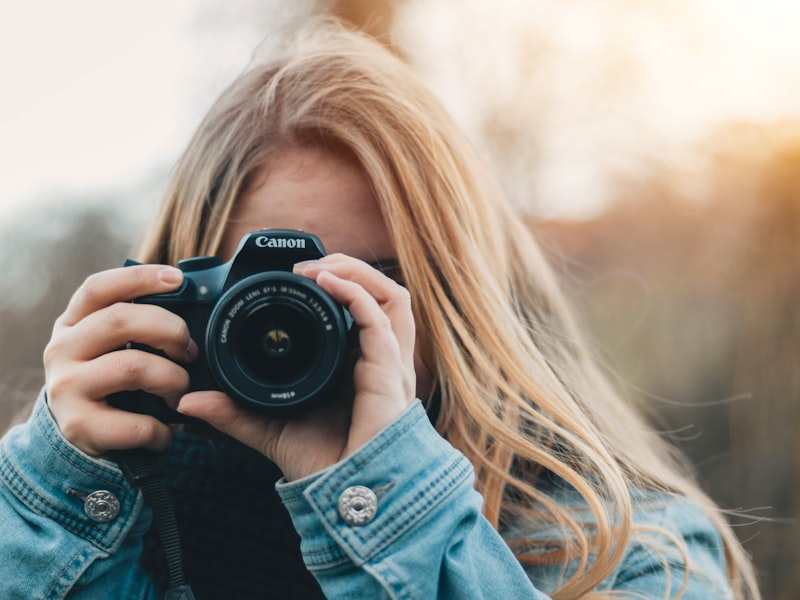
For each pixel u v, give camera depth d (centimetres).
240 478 153
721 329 448
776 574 371
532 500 158
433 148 160
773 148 454
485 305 157
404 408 123
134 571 139
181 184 172
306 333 127
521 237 187
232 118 168
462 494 121
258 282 125
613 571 142
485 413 152
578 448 149
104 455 133
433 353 155
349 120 155
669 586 139
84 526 131
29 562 128
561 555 148
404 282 154
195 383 135
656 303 477
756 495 397
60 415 132
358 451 119
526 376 156
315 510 118
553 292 192
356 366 123
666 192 526
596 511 141
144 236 195
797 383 403
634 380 461
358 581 116
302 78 161
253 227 156
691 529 156
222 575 150
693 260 478
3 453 136
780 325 421
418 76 180
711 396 437
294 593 149
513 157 630
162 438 133
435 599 114
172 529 132
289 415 124
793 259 430
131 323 132
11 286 622
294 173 155
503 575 121
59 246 630
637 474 162
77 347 133
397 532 116
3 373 605
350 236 153
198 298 137
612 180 571
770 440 404
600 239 555
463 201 162
